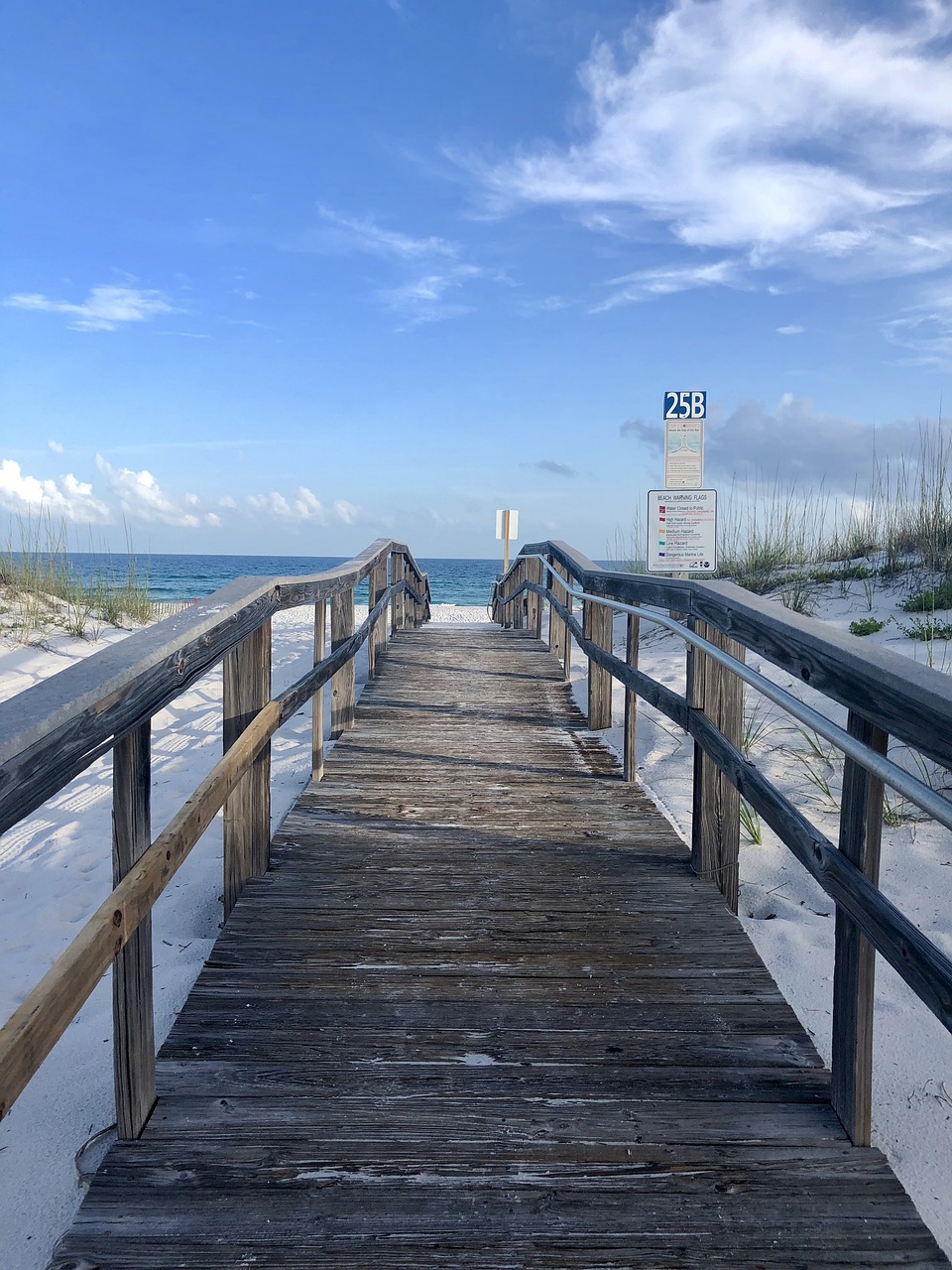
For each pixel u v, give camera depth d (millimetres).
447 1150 1882
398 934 2869
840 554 9945
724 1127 1967
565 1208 1726
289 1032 2311
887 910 1684
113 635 9773
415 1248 1632
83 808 4938
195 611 2445
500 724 5941
